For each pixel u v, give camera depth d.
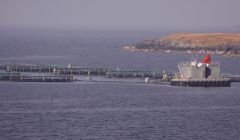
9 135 148.00
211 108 180.88
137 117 167.62
